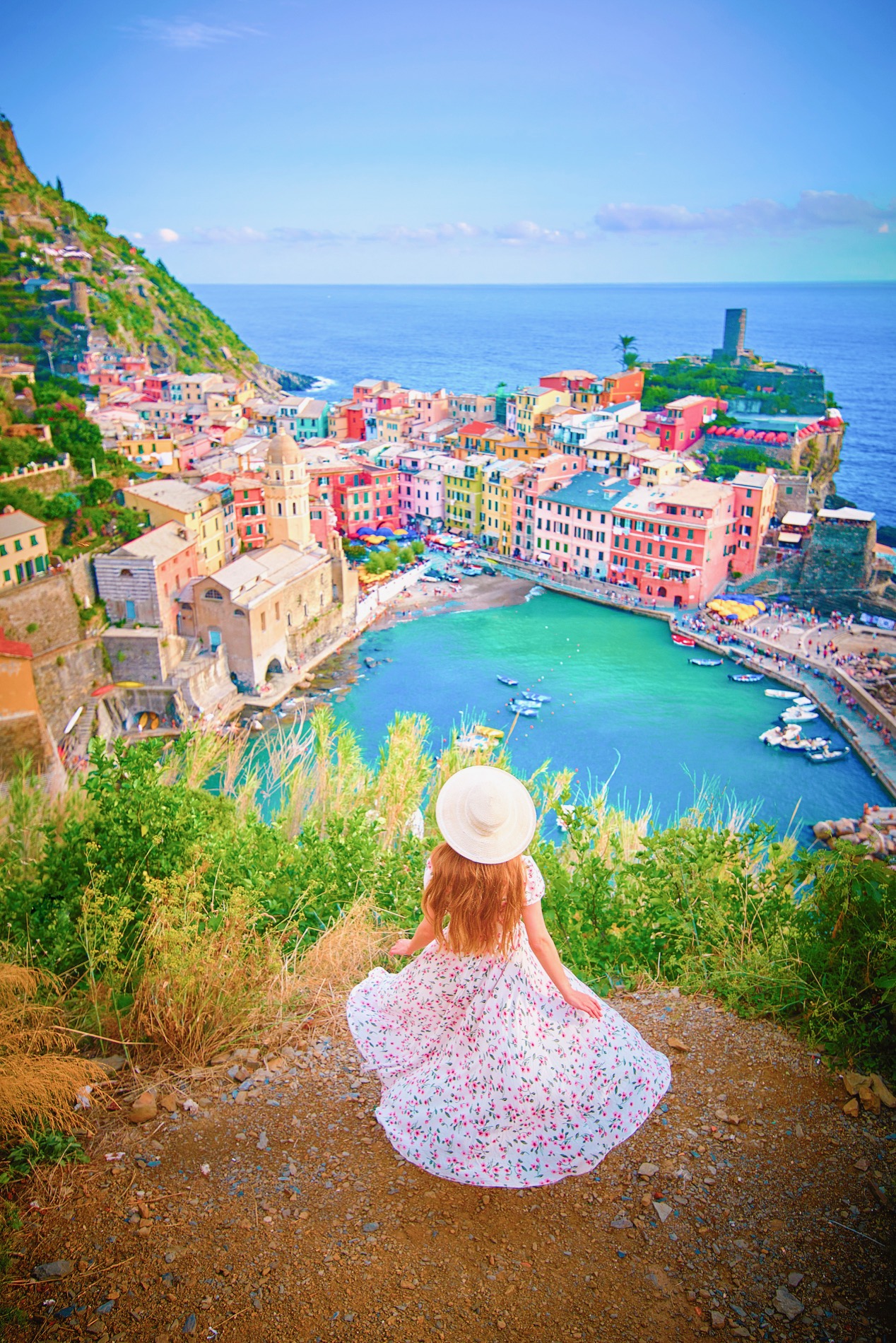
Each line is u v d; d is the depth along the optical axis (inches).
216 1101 270.1
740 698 3085.6
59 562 2935.5
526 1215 221.9
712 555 3986.2
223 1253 209.6
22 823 451.2
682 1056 286.8
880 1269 205.5
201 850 391.2
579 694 3085.6
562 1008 232.7
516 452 5118.1
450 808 222.7
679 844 410.0
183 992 301.4
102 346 7347.4
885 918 312.2
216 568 3767.2
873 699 2923.2
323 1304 196.1
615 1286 201.6
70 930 349.1
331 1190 230.2
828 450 5900.6
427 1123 228.8
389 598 4136.3
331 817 504.7
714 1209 223.0
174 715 2910.9
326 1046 298.5
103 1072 275.9
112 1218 221.1
